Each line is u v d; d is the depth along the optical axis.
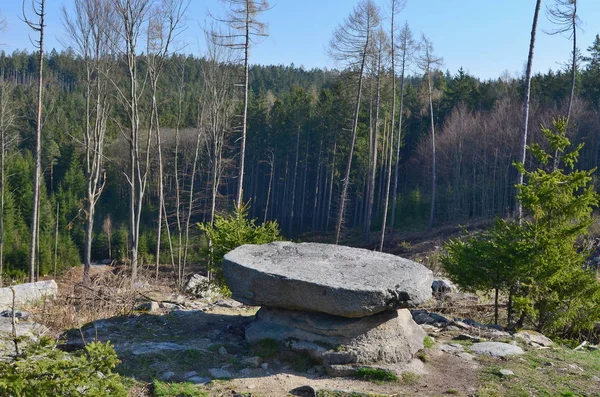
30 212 37.06
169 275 24.42
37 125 20.38
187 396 5.75
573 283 9.22
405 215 43.19
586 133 37.47
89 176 23.47
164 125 44.34
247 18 22.03
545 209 9.46
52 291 11.22
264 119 51.34
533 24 15.34
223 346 7.16
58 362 4.19
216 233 10.65
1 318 8.19
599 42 42.56
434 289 12.62
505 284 9.60
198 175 47.88
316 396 5.79
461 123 42.09
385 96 37.19
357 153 44.31
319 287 6.57
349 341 6.66
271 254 8.07
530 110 38.66
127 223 40.06
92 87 25.39
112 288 10.27
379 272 7.21
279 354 6.84
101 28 22.73
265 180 52.81
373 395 5.78
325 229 47.03
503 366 6.82
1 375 3.89
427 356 6.99
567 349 8.16
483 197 38.91
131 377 6.16
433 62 34.12
